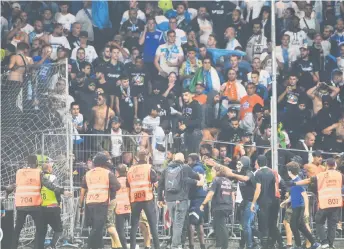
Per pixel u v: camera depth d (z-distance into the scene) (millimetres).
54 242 64188
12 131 75188
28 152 74688
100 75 87562
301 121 89000
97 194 61750
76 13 95312
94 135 70438
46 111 74875
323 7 98375
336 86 92625
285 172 76000
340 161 72812
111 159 70750
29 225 71688
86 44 91750
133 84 88312
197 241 72688
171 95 87938
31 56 90125
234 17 95000
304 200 66625
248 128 86375
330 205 67062
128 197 64312
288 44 94500
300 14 97812
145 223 66562
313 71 93375
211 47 92938
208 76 89250
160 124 85188
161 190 66188
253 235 68312
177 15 95000
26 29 92750
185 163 71500
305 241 69250
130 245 63656
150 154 72875
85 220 62500
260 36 94375
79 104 86188
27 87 76688
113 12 94875
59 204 64125
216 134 84062
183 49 93000
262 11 95375
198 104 83625
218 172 65562
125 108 87312
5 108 76562
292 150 75312
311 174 71375
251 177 66312
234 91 88500
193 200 66250
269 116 86312
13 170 73688
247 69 92125
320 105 91562
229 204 65125
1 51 91250
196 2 96375
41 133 73438
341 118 89000
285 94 90062
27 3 93812
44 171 64312
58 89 73688
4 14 92938
